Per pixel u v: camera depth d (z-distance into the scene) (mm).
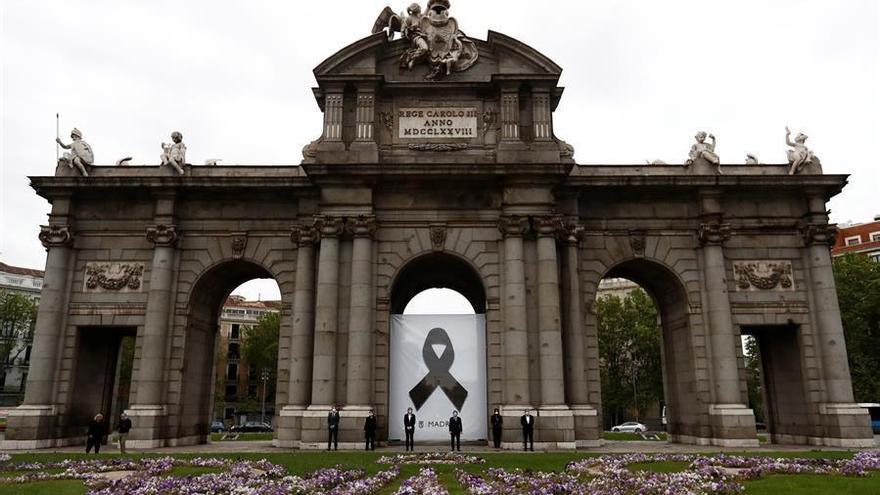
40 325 34062
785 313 35062
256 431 73812
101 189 35500
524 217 33062
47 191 35500
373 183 33469
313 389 31359
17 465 22844
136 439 32094
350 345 31719
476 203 34219
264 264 35438
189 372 35469
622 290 125688
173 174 35406
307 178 34906
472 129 35188
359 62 35312
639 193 36000
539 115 34656
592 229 35875
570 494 16516
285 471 21062
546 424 30531
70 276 35281
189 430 35531
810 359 34500
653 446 33250
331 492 17156
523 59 35250
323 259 32750
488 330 33031
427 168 33031
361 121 34469
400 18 36531
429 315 34125
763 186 35562
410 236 33938
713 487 17109
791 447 32438
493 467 22156
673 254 35688
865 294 58406
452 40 36156
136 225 35906
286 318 34781
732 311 35031
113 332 37469
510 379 31453
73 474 20719
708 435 33531
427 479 18750
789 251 35906
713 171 35875
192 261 35500
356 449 30000
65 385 34031
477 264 33688
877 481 18547
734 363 33594
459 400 33031
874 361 57375
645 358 80688
